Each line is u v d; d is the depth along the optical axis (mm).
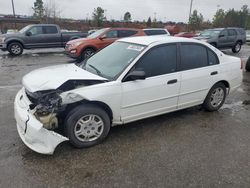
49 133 3475
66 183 3129
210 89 5164
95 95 3736
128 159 3637
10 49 14688
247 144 4133
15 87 7129
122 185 3117
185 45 4727
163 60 4434
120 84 3957
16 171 3318
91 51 12203
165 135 4359
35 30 15203
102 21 52812
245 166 3537
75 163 3514
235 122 4965
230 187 3125
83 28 48125
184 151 3871
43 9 52344
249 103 6082
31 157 3617
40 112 3518
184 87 4688
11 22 47469
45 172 3314
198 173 3363
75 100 3645
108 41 12453
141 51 4273
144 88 4180
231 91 5617
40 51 17109
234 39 17828
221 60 5250
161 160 3629
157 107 4473
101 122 3932
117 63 4293
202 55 4945
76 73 4055
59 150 3807
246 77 9156
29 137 3484
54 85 3623
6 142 3986
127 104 4094
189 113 5328
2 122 4680
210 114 5320
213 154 3812
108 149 3879
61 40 15906
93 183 3141
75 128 3736
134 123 4770
